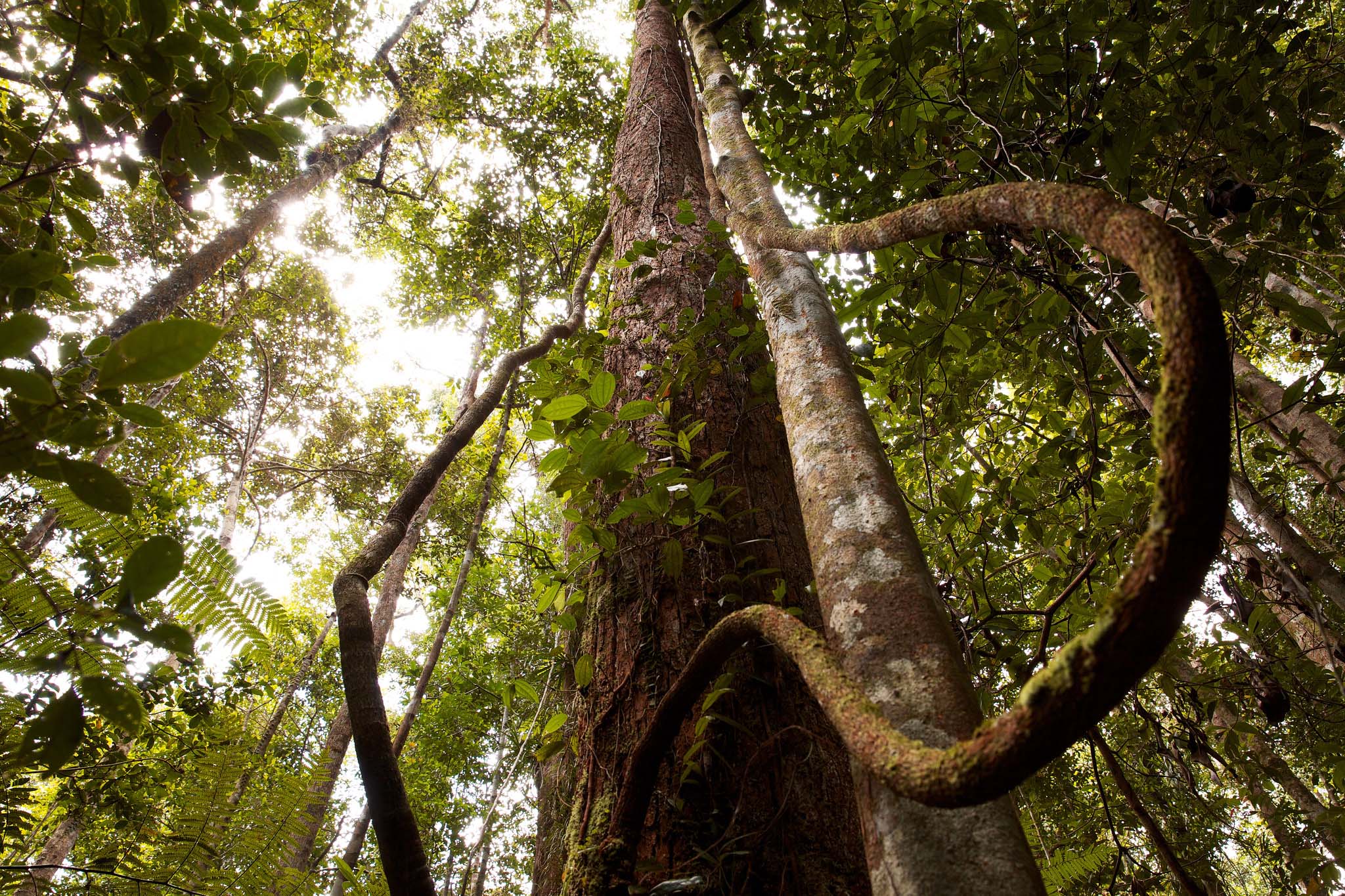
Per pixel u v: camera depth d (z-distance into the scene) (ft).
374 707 4.04
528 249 25.57
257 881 6.79
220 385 33.42
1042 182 2.30
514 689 6.66
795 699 5.01
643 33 15.56
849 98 11.43
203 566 6.98
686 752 4.71
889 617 3.09
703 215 10.49
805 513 3.98
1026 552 9.75
